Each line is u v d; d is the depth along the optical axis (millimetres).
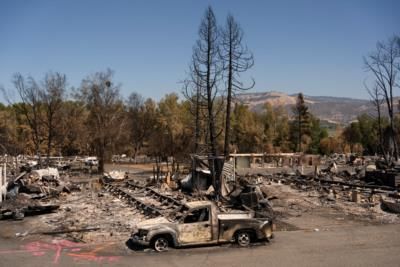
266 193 29672
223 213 17734
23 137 77625
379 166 43969
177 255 15383
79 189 35469
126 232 19141
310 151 94812
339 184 36562
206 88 33500
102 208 26078
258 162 64438
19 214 22859
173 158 54688
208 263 14391
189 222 16297
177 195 30234
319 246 16609
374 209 24906
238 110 85125
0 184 26859
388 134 70562
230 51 32844
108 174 42156
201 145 38594
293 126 94312
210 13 33094
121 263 14555
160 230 15922
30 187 29859
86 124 61594
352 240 17609
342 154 83188
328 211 24703
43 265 14453
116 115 59438
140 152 89062
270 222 17188
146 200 28891
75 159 69125
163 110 80625
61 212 24828
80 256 15492
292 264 14242
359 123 98438
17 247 16906
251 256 15195
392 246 16609
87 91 57438
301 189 34188
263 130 88312
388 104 56781
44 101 55375
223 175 29406
